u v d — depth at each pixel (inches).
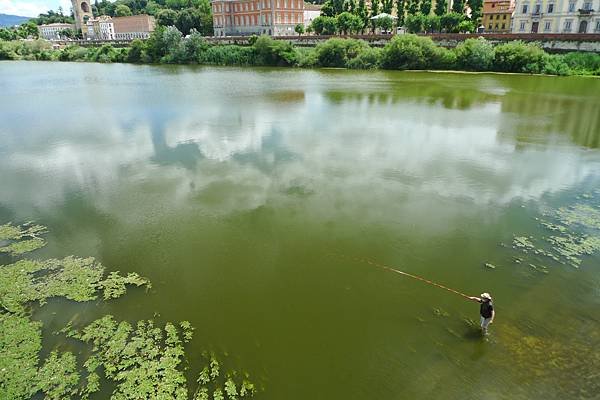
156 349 378.3
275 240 559.5
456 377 352.2
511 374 354.0
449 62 2519.7
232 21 4552.2
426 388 342.3
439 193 699.4
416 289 462.3
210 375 353.1
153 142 999.6
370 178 762.8
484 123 1159.6
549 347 381.7
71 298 445.4
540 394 335.9
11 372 353.4
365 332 401.7
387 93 1664.6
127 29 6018.7
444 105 1411.2
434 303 440.8
